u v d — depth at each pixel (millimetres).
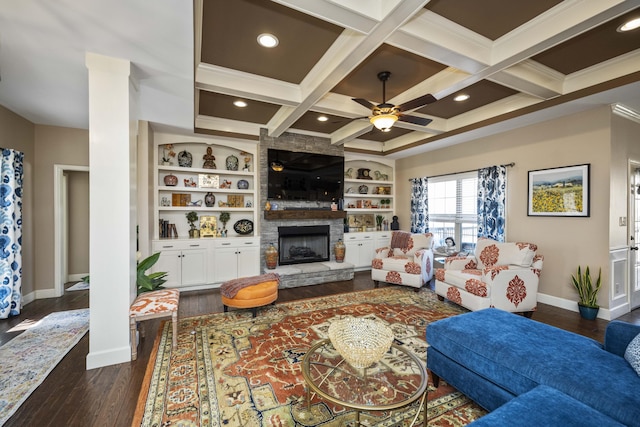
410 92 3529
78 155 4211
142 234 3910
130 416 1755
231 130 4758
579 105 3340
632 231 3684
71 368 2266
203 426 1653
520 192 4207
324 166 5578
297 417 1730
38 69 2455
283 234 5207
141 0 1665
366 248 6098
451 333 1942
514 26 2350
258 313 3482
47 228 4070
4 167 3328
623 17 2205
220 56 2814
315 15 1946
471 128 4316
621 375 1421
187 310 3625
